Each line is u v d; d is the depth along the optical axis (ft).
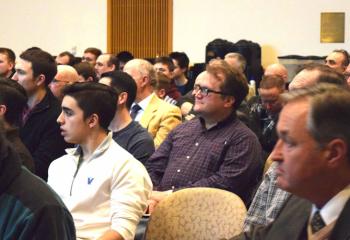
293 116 4.76
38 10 35.65
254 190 10.87
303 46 32.40
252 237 5.95
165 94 19.61
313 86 5.01
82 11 35.35
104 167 9.21
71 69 16.83
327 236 4.76
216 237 9.16
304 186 4.83
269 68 19.11
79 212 9.18
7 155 5.80
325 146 4.67
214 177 10.99
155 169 11.91
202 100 11.27
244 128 11.37
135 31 35.12
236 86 11.27
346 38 31.83
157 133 14.76
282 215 5.69
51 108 14.19
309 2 32.12
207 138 11.45
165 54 34.60
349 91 4.78
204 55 33.96
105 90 9.47
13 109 11.25
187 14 34.12
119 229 8.75
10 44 35.78
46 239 5.75
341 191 4.81
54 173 9.63
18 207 5.73
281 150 4.87
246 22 33.09
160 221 9.36
